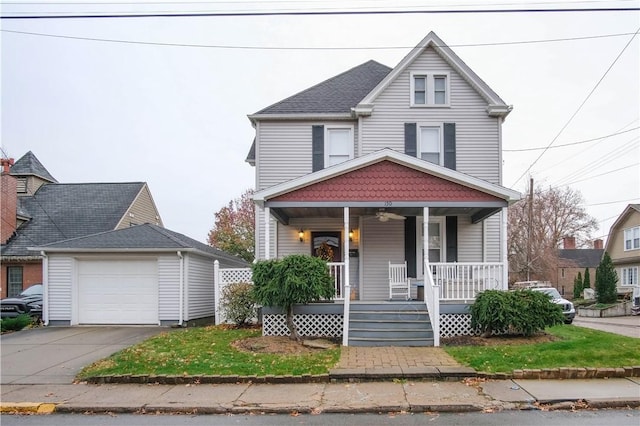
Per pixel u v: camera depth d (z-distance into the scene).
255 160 17.17
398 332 11.70
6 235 23.00
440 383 8.31
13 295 22.09
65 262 16.39
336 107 17.03
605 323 21.88
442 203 13.00
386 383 8.36
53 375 9.27
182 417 6.98
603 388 7.84
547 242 44.22
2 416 7.20
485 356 9.70
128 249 16.02
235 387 8.30
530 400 7.28
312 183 13.10
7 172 23.78
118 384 8.57
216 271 15.45
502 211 12.99
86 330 14.89
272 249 16.45
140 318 16.17
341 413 7.00
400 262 16.08
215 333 13.05
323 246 16.41
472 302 12.47
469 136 16.47
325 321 12.62
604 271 30.48
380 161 13.14
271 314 12.64
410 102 16.58
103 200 26.34
